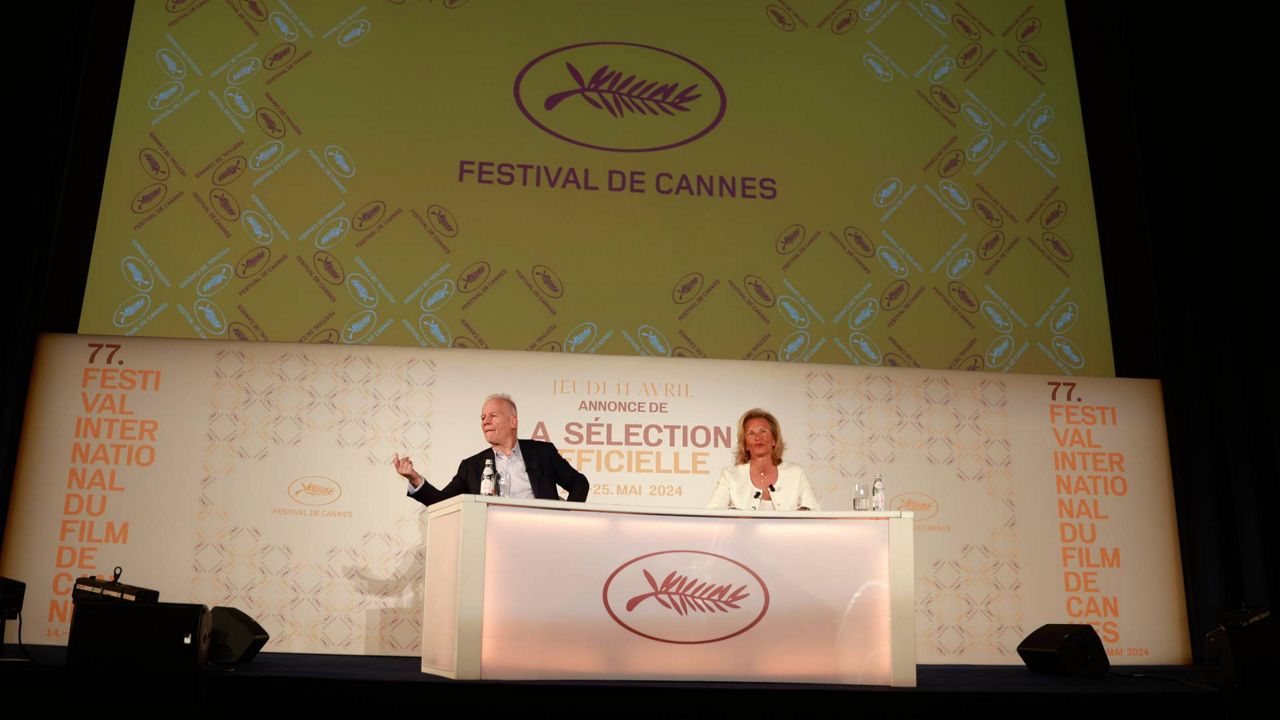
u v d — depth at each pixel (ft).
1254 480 19.16
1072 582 18.93
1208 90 20.53
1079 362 20.25
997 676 14.56
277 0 20.03
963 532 18.88
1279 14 20.10
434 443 18.34
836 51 21.02
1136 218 20.89
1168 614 19.02
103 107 19.17
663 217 19.89
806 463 18.84
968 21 21.44
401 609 17.81
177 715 10.98
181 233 18.89
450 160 19.72
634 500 18.48
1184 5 20.81
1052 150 21.03
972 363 19.95
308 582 17.70
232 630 13.37
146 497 17.54
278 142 19.44
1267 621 12.01
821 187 20.35
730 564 11.98
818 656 11.91
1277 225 19.76
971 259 20.38
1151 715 11.86
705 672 11.72
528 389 18.63
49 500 17.35
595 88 20.36
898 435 19.10
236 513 17.72
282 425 18.10
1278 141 19.94
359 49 20.03
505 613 11.44
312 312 18.89
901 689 11.68
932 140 20.80
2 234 17.76
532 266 19.44
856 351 19.74
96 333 18.39
